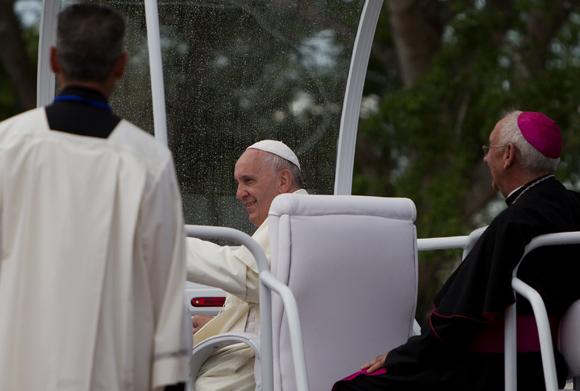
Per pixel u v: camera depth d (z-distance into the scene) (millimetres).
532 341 8344
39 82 10969
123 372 6723
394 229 8750
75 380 6598
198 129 10750
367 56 11414
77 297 6633
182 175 10742
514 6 29594
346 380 8312
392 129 30109
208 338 8953
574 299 8484
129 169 6746
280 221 8391
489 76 28922
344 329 8539
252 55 10961
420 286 29984
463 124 28969
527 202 8234
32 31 40344
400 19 32250
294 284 8344
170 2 10422
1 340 6641
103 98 6891
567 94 28328
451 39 30438
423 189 29141
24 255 6664
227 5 10711
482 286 8047
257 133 11094
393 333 8773
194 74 10656
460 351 8242
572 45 30328
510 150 8516
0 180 6664
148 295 6801
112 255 6727
